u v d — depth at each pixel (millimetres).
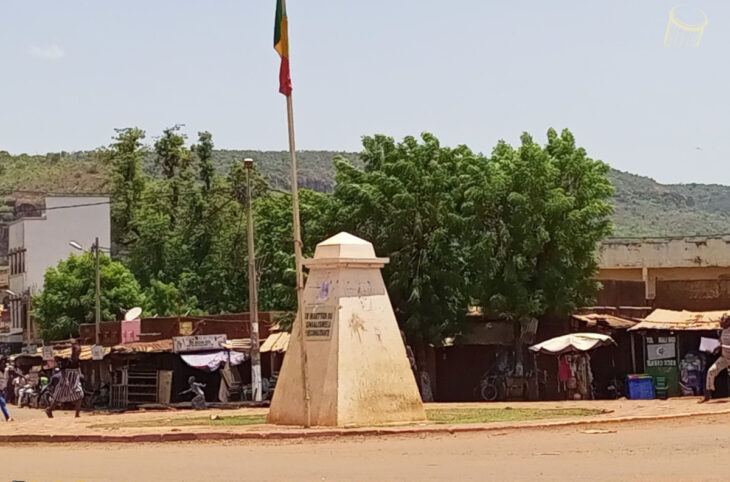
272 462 15008
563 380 35906
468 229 40125
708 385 25828
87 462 15992
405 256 39969
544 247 40219
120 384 45000
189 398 45156
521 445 16141
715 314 34938
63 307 66438
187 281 74250
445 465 13875
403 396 21391
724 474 12008
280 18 21312
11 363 62938
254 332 39219
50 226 82938
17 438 20719
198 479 13250
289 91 21281
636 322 38781
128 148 88250
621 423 19938
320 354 21234
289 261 42500
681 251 60000
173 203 84562
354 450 16422
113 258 87125
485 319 41469
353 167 42156
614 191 42406
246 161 40594
